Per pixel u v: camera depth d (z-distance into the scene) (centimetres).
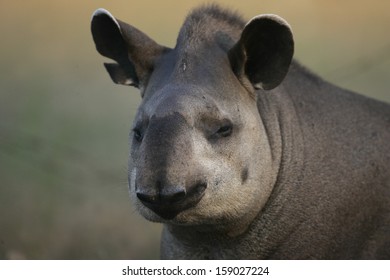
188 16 1639
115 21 1609
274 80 1589
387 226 1708
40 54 3812
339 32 4088
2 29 3950
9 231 2434
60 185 2669
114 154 2994
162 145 1435
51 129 3119
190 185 1441
